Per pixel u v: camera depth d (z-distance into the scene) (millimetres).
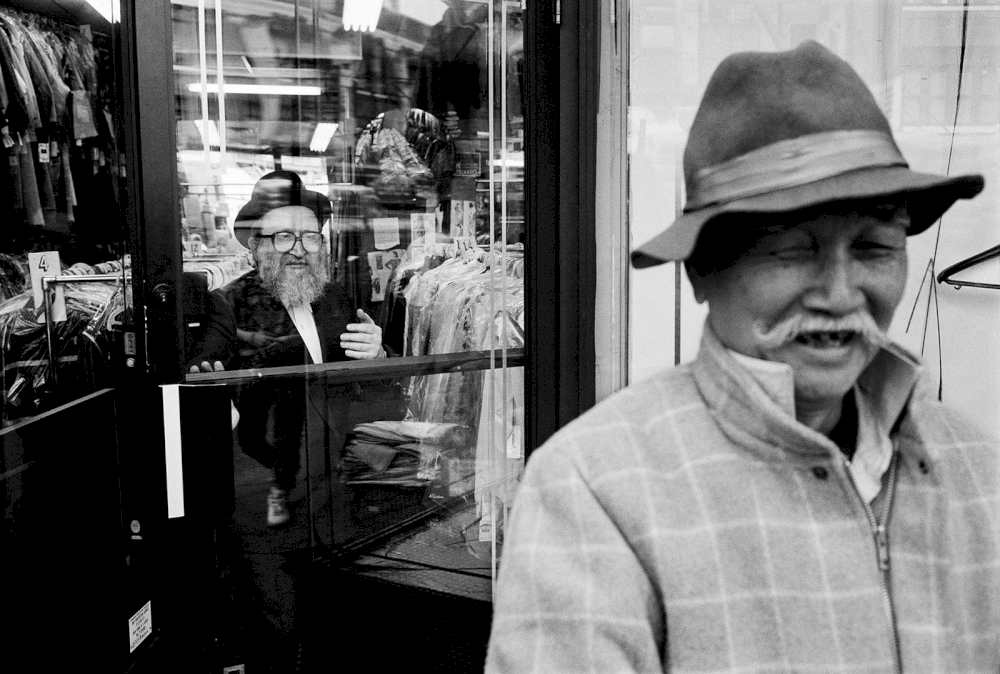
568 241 2355
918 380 846
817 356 833
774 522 802
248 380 2336
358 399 2477
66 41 2754
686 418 857
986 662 829
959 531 851
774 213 781
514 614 794
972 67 2006
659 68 2211
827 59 814
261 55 2332
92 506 2135
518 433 2463
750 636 783
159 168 2125
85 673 2107
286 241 2381
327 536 2430
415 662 2254
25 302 2643
